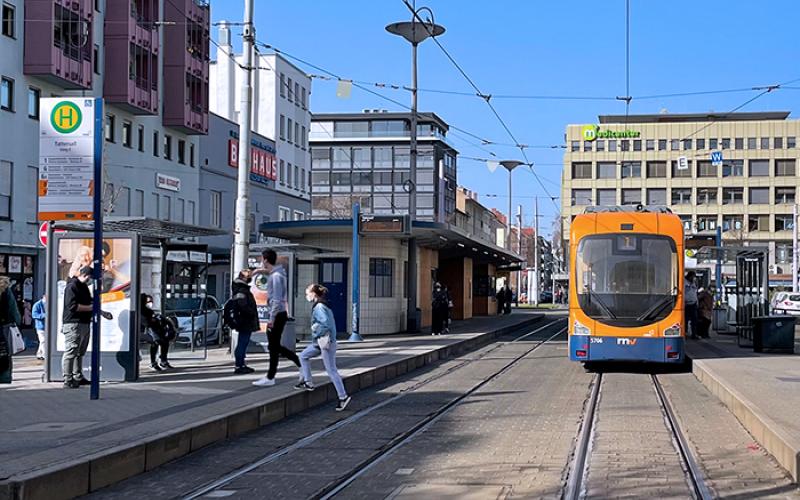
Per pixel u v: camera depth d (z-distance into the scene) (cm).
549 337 3594
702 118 9438
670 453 1058
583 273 2044
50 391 1441
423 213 10006
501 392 1700
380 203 10256
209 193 5428
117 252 1580
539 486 880
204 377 1678
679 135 9250
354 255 2847
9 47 3747
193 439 1092
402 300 3359
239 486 901
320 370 1828
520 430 1230
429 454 1065
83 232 1576
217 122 5516
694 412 1438
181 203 5125
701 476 930
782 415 1184
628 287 2020
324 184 10344
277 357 1538
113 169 4450
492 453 1061
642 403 1536
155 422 1120
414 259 3322
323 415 1418
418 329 3316
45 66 3822
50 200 1295
